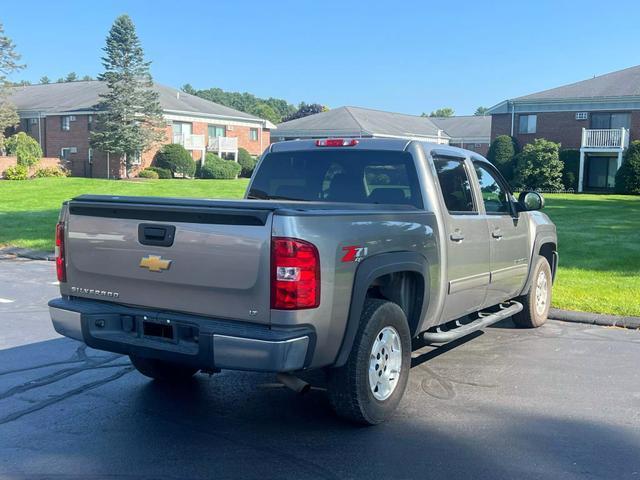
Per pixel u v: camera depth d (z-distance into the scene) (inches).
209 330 158.9
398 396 189.0
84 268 184.4
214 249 160.1
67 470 154.7
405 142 218.5
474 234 228.1
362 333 173.8
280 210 154.1
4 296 364.2
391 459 161.5
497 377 228.4
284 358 152.7
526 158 1551.4
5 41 1829.5
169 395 207.9
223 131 2054.6
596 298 343.3
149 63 1721.2
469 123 2272.4
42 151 1893.5
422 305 200.1
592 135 1526.8
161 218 167.9
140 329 174.1
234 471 154.6
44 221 733.9
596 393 212.2
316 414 192.5
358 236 168.9
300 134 2060.8
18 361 241.9
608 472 155.0
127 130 1676.9
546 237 298.5
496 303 261.3
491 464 158.9
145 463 158.7
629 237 609.0
